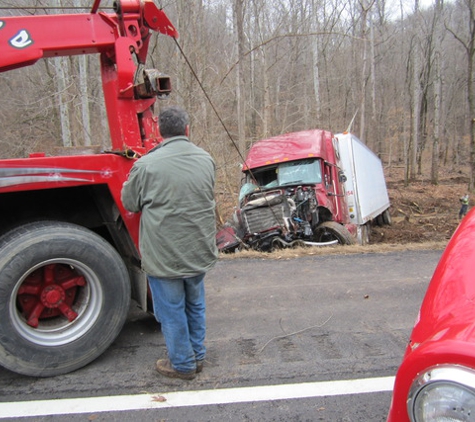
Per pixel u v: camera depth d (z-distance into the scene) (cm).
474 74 1761
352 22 2247
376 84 3188
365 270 543
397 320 392
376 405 267
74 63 1282
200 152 287
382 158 3553
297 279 513
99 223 353
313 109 2012
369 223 1201
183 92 1034
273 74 1908
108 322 313
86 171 301
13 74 1417
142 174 269
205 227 282
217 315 413
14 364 284
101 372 310
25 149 1410
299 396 279
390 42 2977
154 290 286
